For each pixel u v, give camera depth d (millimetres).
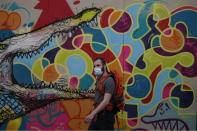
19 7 5078
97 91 4012
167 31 4855
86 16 4969
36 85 5035
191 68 4820
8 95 5078
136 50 4875
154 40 4859
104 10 4934
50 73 5016
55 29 5020
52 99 5000
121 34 4898
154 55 4859
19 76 5070
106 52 4918
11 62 5086
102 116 3861
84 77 4953
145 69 4859
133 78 4875
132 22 4887
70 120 4957
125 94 4891
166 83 4844
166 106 4844
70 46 4984
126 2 4902
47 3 5043
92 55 4941
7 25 5102
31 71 5051
